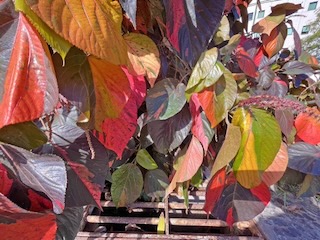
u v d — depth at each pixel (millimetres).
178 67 433
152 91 389
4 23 176
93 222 568
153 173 575
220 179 376
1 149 206
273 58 708
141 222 580
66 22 172
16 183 204
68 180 265
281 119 459
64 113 276
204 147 417
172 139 440
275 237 539
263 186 400
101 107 245
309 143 483
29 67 178
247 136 361
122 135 288
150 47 289
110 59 190
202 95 385
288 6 618
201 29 248
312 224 592
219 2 245
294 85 813
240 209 401
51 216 177
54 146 271
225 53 423
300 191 497
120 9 217
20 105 176
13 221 169
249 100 379
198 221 586
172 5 243
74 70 229
